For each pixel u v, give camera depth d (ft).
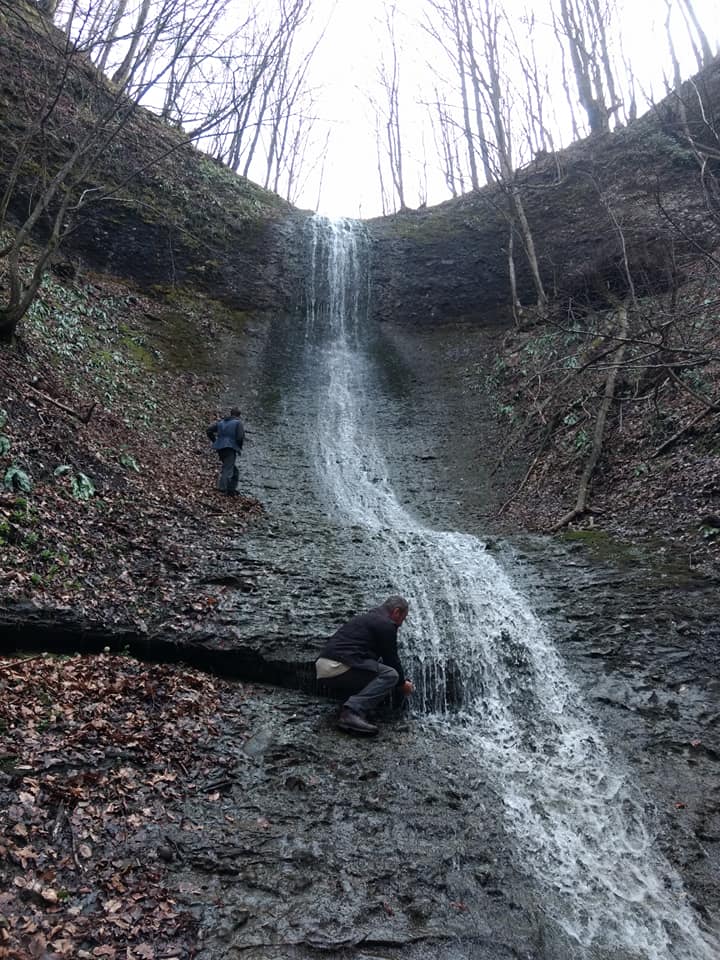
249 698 17.46
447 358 54.75
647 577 22.70
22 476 21.50
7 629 16.80
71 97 50.39
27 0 37.14
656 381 33.94
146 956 9.77
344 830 13.16
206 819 12.89
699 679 17.92
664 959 11.21
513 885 12.34
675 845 13.38
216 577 22.61
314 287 63.52
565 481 33.06
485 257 64.49
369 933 10.89
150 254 55.93
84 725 14.48
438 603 22.97
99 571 20.74
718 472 26.63
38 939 9.55
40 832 11.44
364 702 16.58
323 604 21.88
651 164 60.54
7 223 46.21
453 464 39.52
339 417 45.98
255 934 10.57
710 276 38.45
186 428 38.40
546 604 22.31
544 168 69.21
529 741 17.03
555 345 46.16
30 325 34.94
